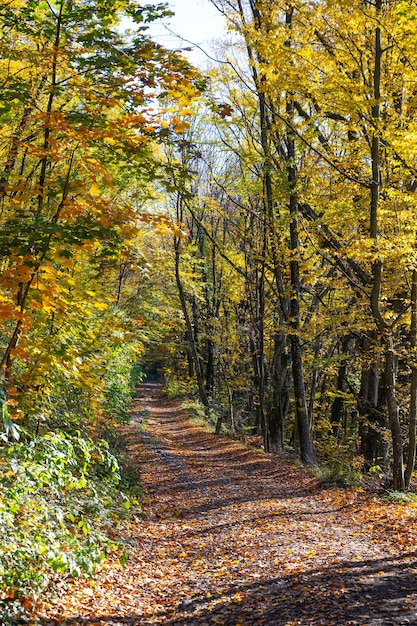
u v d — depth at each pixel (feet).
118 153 21.97
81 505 27.89
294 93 38.19
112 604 20.16
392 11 33.37
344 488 43.65
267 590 20.74
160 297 88.22
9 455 19.88
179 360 151.33
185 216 97.71
